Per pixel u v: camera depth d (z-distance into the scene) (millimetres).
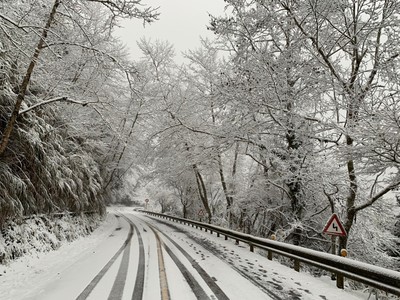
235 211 20359
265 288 6266
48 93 11477
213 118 20094
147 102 21438
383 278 5207
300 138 11922
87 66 14758
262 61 11719
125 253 10438
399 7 9812
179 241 14016
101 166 28188
